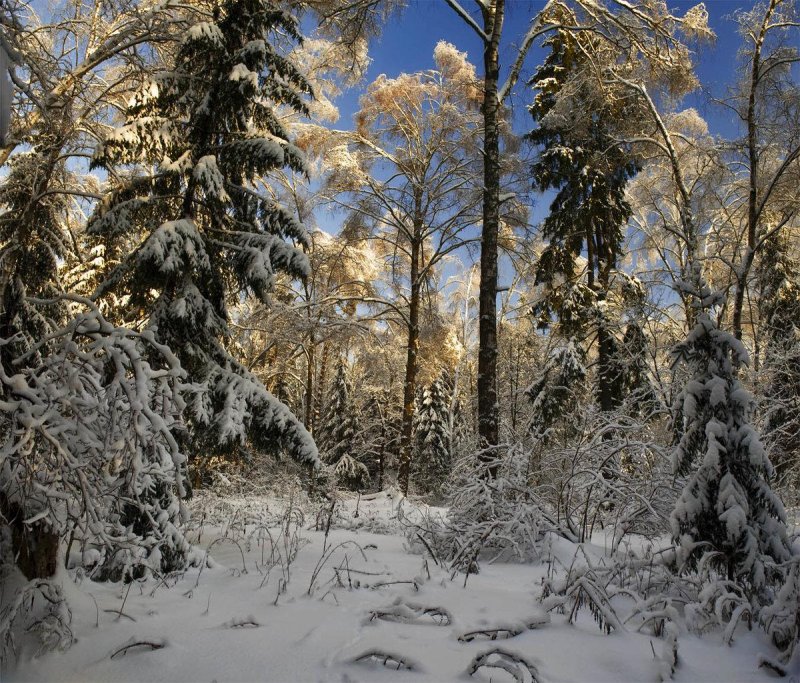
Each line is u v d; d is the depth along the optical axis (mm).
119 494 3998
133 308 7578
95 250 12453
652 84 12281
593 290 15164
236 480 12188
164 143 7254
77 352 3908
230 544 7121
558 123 13523
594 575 4145
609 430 6809
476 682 2973
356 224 15992
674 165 12445
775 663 3293
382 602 4406
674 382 7898
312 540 7734
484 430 8367
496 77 9633
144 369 4062
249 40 8094
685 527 4582
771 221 14258
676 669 3250
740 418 4621
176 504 5516
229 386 6742
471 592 4863
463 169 15547
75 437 3820
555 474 7703
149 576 5090
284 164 7535
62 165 9914
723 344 4793
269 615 4070
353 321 15969
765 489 4449
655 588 4863
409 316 16719
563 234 15812
